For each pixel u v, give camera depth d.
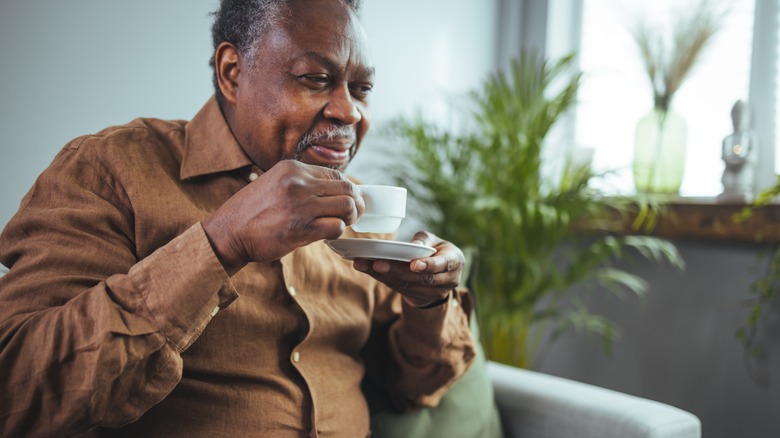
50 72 1.47
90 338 0.69
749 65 2.09
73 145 0.92
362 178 2.22
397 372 1.19
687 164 2.24
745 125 1.95
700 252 2.05
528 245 2.05
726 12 2.06
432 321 1.08
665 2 2.27
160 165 0.96
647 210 2.12
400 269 0.88
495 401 1.44
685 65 2.09
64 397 0.69
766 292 1.80
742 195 1.95
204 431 0.87
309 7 0.95
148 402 0.75
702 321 2.03
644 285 2.19
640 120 2.19
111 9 1.57
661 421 1.19
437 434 1.25
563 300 2.44
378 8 2.21
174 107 1.70
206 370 0.89
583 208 2.03
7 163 1.42
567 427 1.29
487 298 2.10
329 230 0.70
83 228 0.85
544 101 2.12
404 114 2.31
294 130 0.96
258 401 0.91
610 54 2.47
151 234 0.89
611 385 2.28
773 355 1.85
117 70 1.59
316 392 0.98
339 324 1.05
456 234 2.12
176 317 0.72
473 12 2.53
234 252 0.73
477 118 2.18
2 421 0.70
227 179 1.01
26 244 0.82
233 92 1.01
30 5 1.44
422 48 2.36
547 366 2.49
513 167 2.00
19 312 0.76
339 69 0.96
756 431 1.88
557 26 2.55
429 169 2.11
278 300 0.98
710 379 2.00
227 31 1.01
